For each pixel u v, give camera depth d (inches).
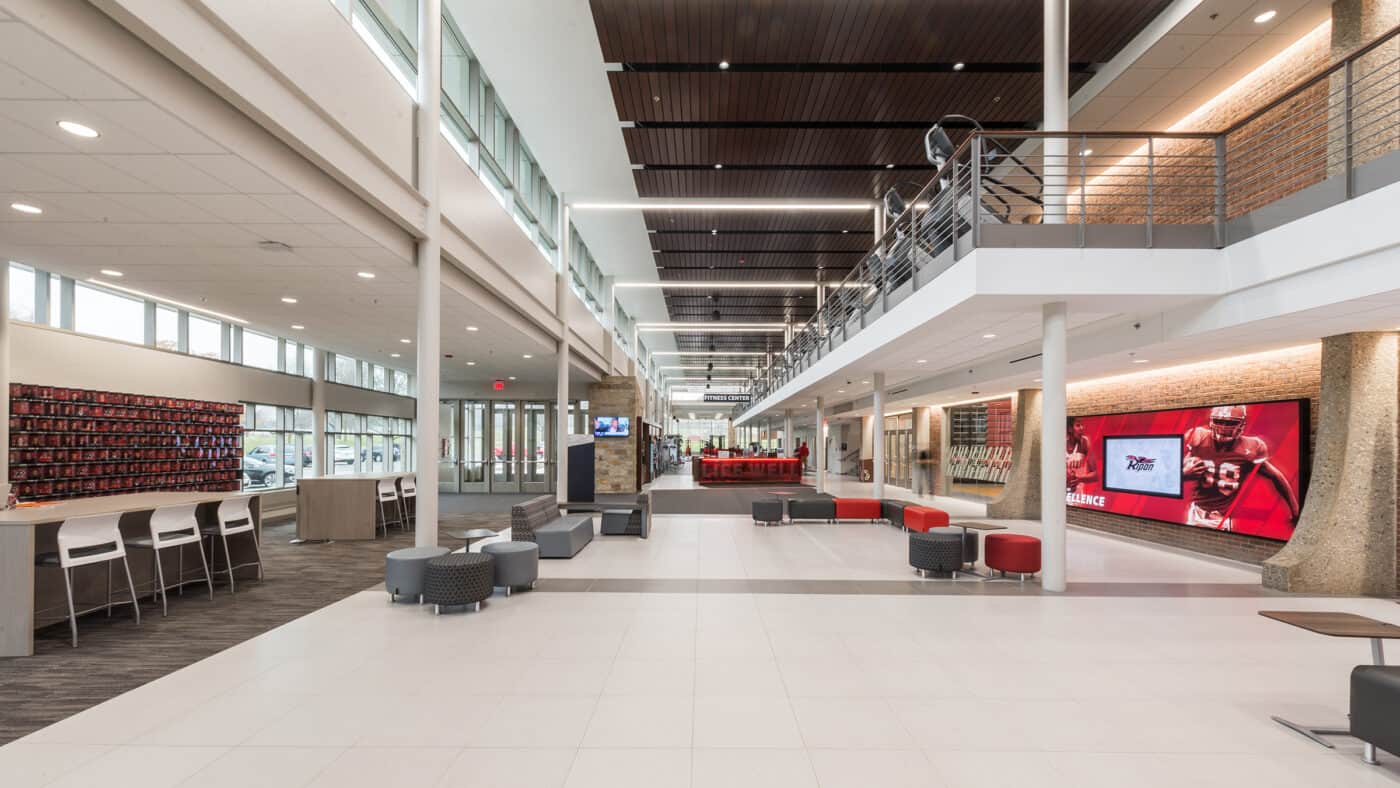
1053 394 285.4
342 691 171.9
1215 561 361.7
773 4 323.6
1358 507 285.1
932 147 347.3
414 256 304.5
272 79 190.1
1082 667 192.1
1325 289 222.7
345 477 446.9
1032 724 154.2
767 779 128.6
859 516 517.0
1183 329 287.7
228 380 513.0
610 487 839.7
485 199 380.8
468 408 886.4
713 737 146.6
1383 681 131.4
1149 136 270.5
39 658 198.2
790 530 484.1
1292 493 325.1
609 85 400.8
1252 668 192.1
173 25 152.6
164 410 447.2
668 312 1098.7
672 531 479.2
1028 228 266.5
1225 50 328.8
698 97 409.7
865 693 171.9
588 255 802.2
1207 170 374.3
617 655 201.0
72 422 375.9
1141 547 412.8
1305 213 229.6
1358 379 283.7
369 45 261.4
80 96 156.3
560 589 289.4
